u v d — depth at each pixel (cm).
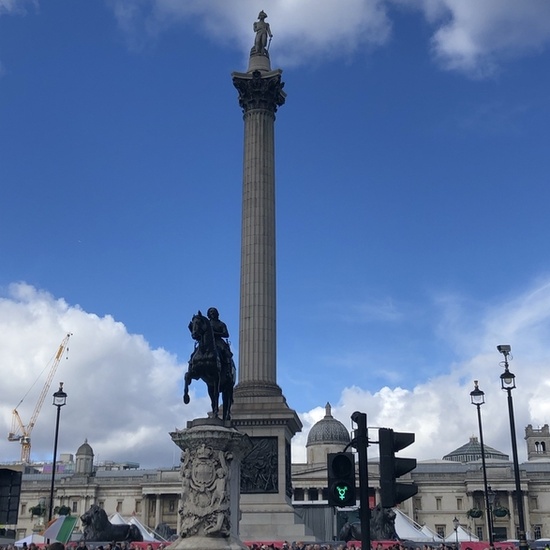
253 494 5756
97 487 18012
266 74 7338
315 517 8106
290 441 6312
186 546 2783
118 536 5909
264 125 7225
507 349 4984
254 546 4831
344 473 1808
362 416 1870
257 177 7012
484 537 17400
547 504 17512
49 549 1443
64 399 6475
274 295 6712
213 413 3097
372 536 6250
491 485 17725
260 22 7806
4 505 3559
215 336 3256
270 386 6303
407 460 1803
